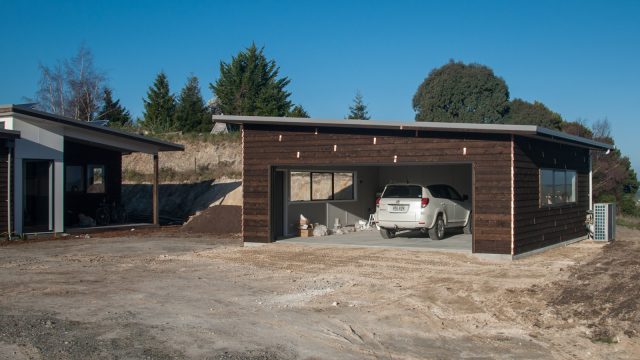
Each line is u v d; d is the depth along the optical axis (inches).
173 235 826.2
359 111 2251.5
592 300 382.6
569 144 702.5
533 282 445.1
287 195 764.6
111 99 2151.8
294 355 271.7
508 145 555.8
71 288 425.1
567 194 712.4
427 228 690.2
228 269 514.9
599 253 607.8
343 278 469.7
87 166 984.3
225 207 879.7
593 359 273.7
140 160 1481.3
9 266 531.5
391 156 613.9
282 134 669.9
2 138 727.1
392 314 353.7
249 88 2144.4
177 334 302.0
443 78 1844.2
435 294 408.5
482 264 532.4
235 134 1481.3
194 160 1437.0
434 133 591.8
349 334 309.9
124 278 469.1
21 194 768.9
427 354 279.4
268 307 368.2
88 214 983.0
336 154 642.2
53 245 700.0
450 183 871.1
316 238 733.9
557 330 321.1
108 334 300.2
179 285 438.9
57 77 1943.9
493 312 360.5
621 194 1587.1
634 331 314.7
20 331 303.0
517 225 561.9
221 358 263.6
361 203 891.4
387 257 577.9
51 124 804.6
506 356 277.3
